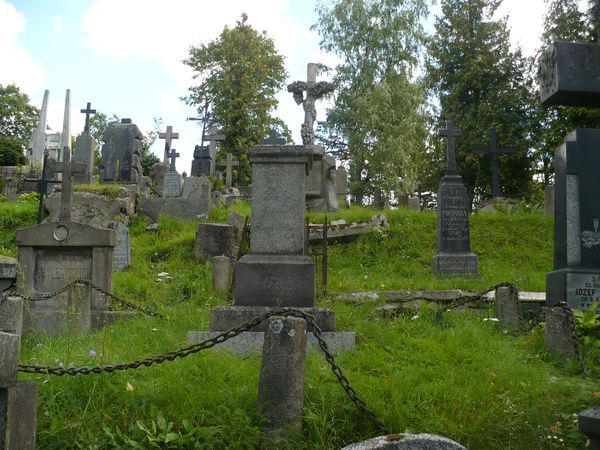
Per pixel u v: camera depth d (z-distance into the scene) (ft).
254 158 26.22
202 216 64.85
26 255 35.17
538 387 17.61
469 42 124.77
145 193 76.23
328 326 23.45
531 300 29.55
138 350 22.35
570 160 26.89
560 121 86.63
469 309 29.66
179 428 15.49
